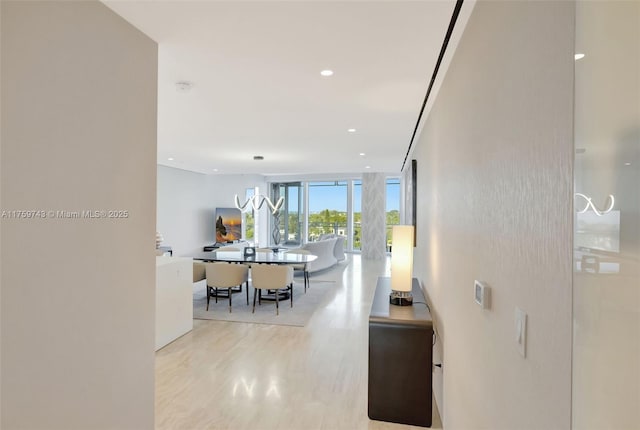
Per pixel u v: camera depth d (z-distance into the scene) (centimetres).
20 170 135
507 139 119
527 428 101
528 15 102
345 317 507
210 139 522
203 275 570
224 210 1105
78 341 159
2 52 130
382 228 1102
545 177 91
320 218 1280
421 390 252
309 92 302
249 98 320
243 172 1048
